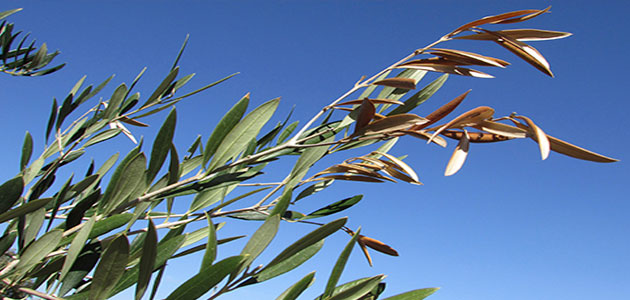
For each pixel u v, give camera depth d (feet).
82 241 1.26
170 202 1.73
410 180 1.66
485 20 1.58
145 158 1.47
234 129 1.63
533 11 1.53
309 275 1.21
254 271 1.29
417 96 1.76
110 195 1.49
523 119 1.29
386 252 1.74
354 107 1.80
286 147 1.62
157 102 2.15
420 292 1.29
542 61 1.47
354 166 1.75
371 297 1.49
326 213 1.91
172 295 1.18
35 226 1.43
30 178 1.72
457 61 1.58
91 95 2.26
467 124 1.34
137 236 1.72
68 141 2.08
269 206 1.82
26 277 1.41
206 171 1.62
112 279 1.17
